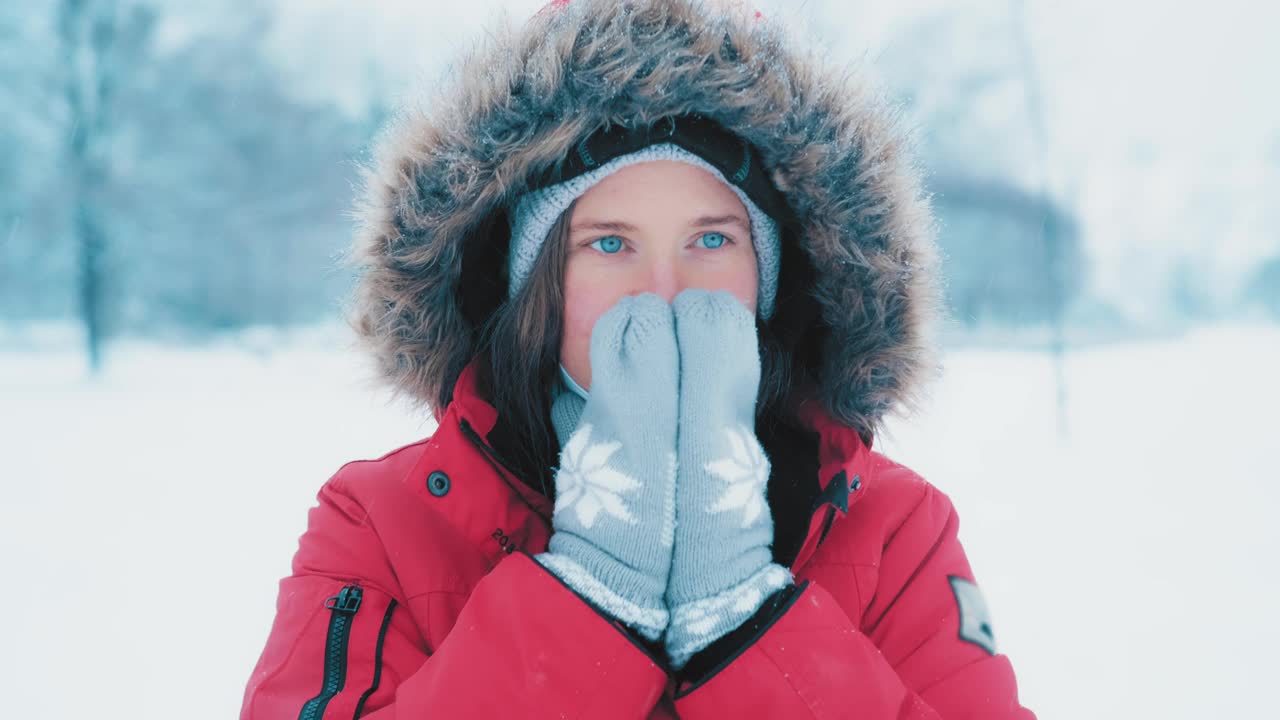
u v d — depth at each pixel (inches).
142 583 116.7
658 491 32.7
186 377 443.2
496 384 40.1
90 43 511.8
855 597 36.8
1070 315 658.2
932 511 40.5
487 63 37.0
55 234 496.1
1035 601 104.7
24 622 101.9
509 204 39.2
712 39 34.9
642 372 33.7
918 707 31.3
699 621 31.2
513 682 28.9
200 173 551.2
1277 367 442.0
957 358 516.4
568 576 31.0
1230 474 184.9
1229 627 94.9
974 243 600.4
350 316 42.7
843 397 39.7
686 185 35.4
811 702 29.2
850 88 38.1
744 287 37.7
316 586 36.0
